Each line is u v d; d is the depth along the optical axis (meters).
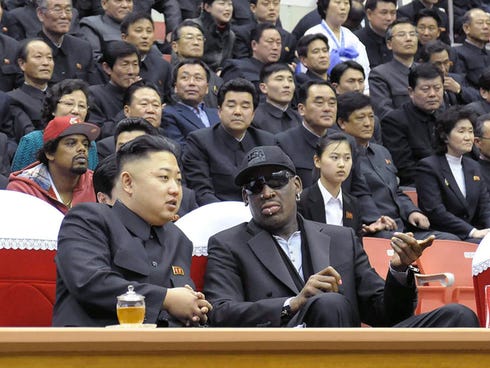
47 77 16.70
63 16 18.23
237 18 22.00
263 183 9.69
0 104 16.38
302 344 5.77
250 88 15.14
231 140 15.13
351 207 13.67
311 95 15.40
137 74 17.00
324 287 8.76
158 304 7.81
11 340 5.30
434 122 18.12
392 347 5.92
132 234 8.42
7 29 19.59
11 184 11.38
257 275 9.59
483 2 25.23
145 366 5.57
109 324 7.96
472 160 16.50
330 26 21.23
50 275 9.36
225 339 5.64
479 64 22.61
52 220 9.50
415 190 17.33
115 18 19.86
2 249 9.19
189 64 17.00
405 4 25.16
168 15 22.02
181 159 15.14
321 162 13.53
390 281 9.05
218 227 10.34
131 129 12.28
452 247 13.57
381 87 19.91
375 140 17.94
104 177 9.36
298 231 9.88
